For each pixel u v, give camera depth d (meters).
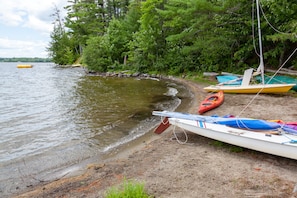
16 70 45.16
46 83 21.91
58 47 55.47
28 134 7.34
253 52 17.03
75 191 3.97
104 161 5.36
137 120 8.66
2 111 10.48
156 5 24.84
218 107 9.10
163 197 3.54
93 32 46.41
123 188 3.86
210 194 3.60
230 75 15.33
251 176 4.11
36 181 4.61
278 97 10.12
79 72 35.25
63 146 6.34
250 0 14.66
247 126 5.31
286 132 4.95
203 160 4.82
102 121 8.62
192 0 15.45
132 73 26.59
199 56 21.27
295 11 12.67
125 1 45.75
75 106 11.30
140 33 26.28
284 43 14.12
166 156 5.13
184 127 6.04
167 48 24.80
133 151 5.85
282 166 4.46
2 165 5.30
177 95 13.61
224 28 16.33
